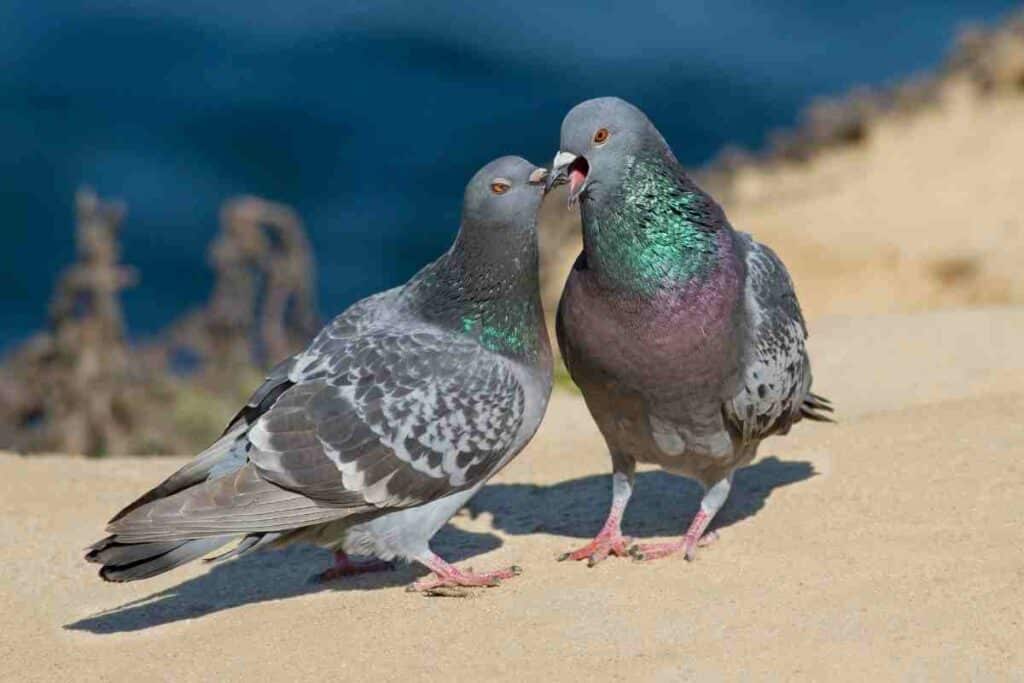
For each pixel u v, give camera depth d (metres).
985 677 8.04
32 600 10.47
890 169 27.36
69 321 17.12
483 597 9.84
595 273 9.88
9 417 17.27
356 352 10.14
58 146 43.41
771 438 12.75
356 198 42.28
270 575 10.82
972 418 12.38
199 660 9.14
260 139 45.12
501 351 10.27
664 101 48.88
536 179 10.09
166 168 42.91
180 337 18.77
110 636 9.76
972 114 29.36
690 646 8.70
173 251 37.84
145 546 9.52
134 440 16.50
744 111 48.06
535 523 11.52
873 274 22.88
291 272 18.73
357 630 9.41
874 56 52.56
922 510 10.61
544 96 49.09
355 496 9.83
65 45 50.06
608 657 8.66
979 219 23.83
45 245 37.94
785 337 10.38
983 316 16.44
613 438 10.45
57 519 11.91
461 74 50.22
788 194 27.48
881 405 13.91
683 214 9.81
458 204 42.12
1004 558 9.51
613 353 9.89
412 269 38.34
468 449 10.06
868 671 8.19
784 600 9.27
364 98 48.31
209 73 49.06
